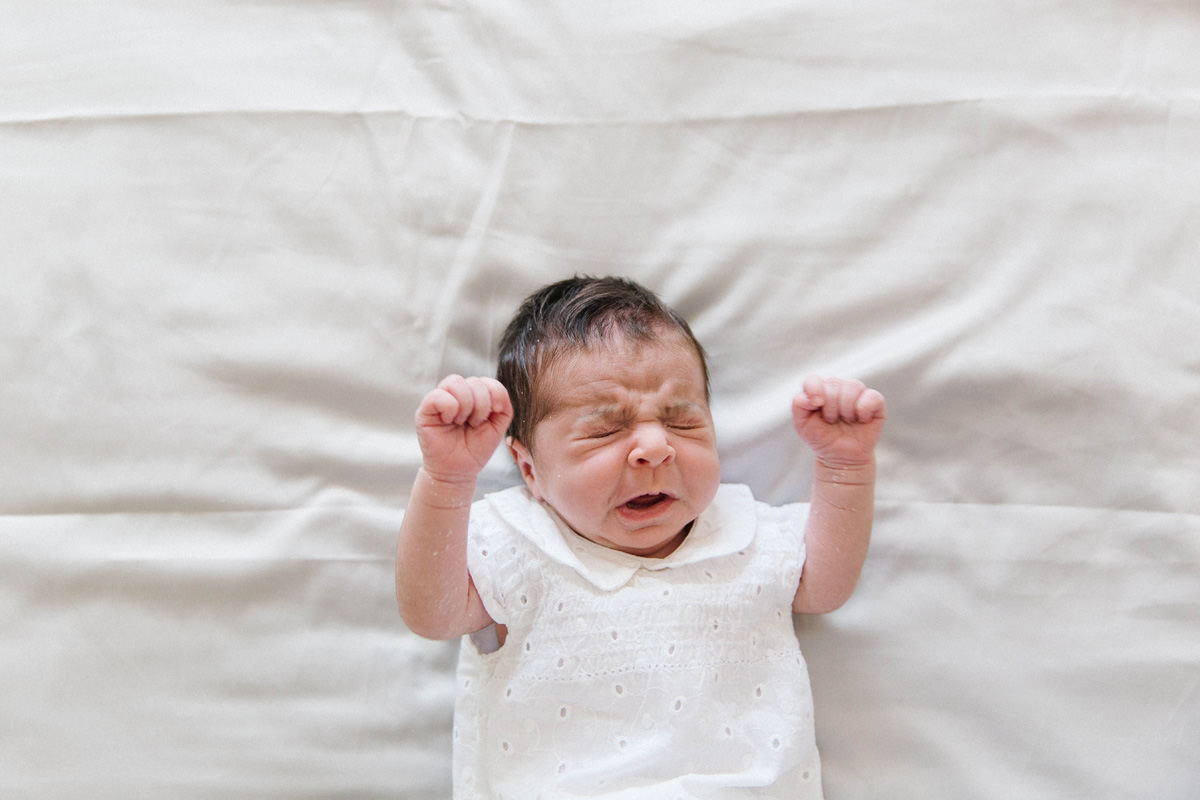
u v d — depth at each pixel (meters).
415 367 1.10
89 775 1.05
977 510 1.08
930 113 1.11
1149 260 1.08
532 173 1.12
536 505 1.03
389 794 1.06
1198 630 1.04
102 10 1.16
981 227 1.09
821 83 1.13
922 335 1.08
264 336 1.10
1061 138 1.10
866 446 0.96
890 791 1.05
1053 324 1.07
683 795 0.92
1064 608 1.06
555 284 1.06
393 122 1.13
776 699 0.99
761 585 1.00
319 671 1.07
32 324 1.10
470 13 1.14
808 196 1.11
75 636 1.07
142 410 1.09
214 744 1.06
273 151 1.12
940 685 1.06
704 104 1.13
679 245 1.12
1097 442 1.07
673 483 0.96
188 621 1.07
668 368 0.98
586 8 1.14
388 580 1.09
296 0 1.16
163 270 1.11
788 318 1.10
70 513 1.08
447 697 1.08
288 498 1.09
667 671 0.95
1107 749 1.03
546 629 0.97
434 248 1.11
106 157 1.13
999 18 1.12
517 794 0.95
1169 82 1.10
